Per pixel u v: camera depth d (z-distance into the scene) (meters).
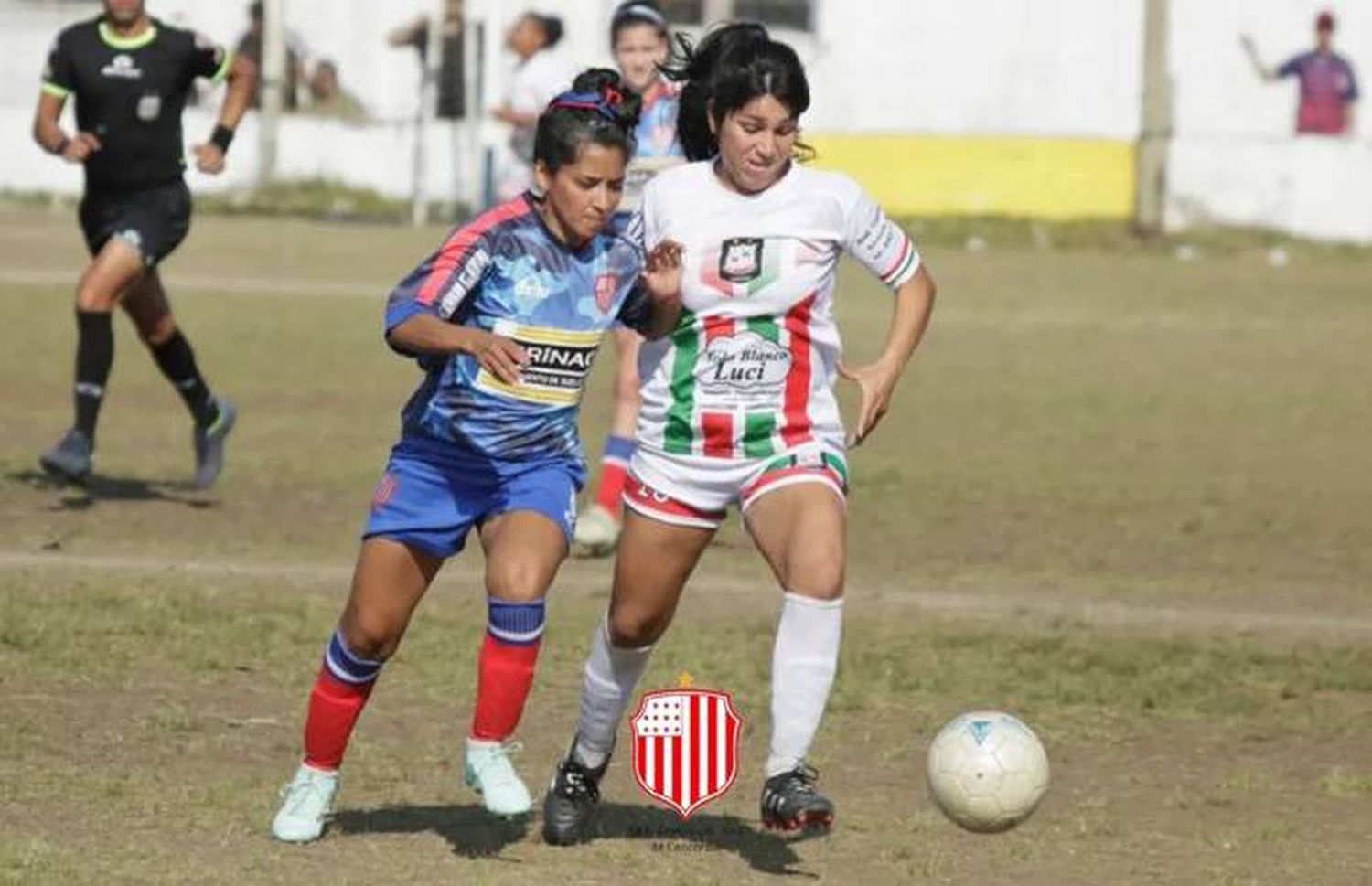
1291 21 101.12
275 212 86.56
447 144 89.88
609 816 19.22
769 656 25.33
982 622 28.03
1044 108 102.88
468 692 23.53
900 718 23.06
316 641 25.48
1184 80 101.75
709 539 17.89
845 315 63.91
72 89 33.38
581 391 17.84
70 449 33.53
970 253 82.00
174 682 23.47
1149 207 87.69
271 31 89.25
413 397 17.92
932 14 102.69
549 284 17.36
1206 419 48.16
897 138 89.25
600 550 31.80
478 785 17.56
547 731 22.25
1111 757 21.89
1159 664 25.72
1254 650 26.73
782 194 17.50
